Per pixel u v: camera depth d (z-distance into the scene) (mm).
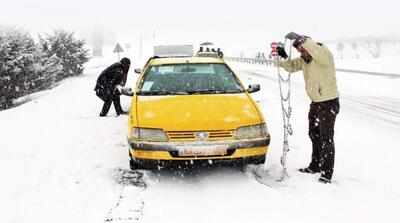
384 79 17594
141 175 4504
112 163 4938
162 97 4816
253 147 4129
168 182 4246
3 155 5332
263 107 9250
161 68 5715
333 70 4164
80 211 3539
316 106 4250
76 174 4520
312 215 3453
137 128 4184
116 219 3369
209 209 3572
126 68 7914
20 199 3816
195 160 4027
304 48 4078
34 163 4938
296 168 4742
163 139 4047
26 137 6410
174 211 3531
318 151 4469
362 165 4914
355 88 14148
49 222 3328
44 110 9352
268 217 3410
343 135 6520
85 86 15508
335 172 4629
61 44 24844
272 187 4125
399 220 3383
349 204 3695
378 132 6766
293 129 6859
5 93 14250
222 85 5266
